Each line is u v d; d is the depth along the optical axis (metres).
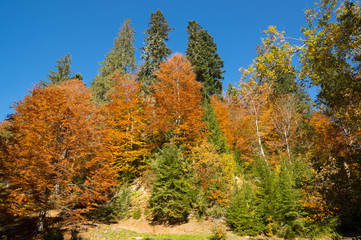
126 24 45.34
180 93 22.38
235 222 14.23
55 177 13.13
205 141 19.36
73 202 15.54
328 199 6.82
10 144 12.88
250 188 16.38
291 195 13.83
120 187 19.94
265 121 23.95
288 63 7.86
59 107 14.52
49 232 12.59
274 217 14.10
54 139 13.73
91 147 14.88
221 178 17.20
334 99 7.11
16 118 14.32
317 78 7.14
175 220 16.25
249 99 21.53
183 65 24.53
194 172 17.42
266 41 8.27
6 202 11.57
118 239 13.24
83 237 13.21
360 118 7.02
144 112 23.25
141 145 20.95
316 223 12.85
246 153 23.42
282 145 22.50
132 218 16.92
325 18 7.04
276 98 24.38
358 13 6.50
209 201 16.83
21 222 14.95
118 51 41.78
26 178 11.70
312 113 24.86
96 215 17.22
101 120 16.92
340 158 6.87
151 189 18.14
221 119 29.75
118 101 22.61
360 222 11.57
